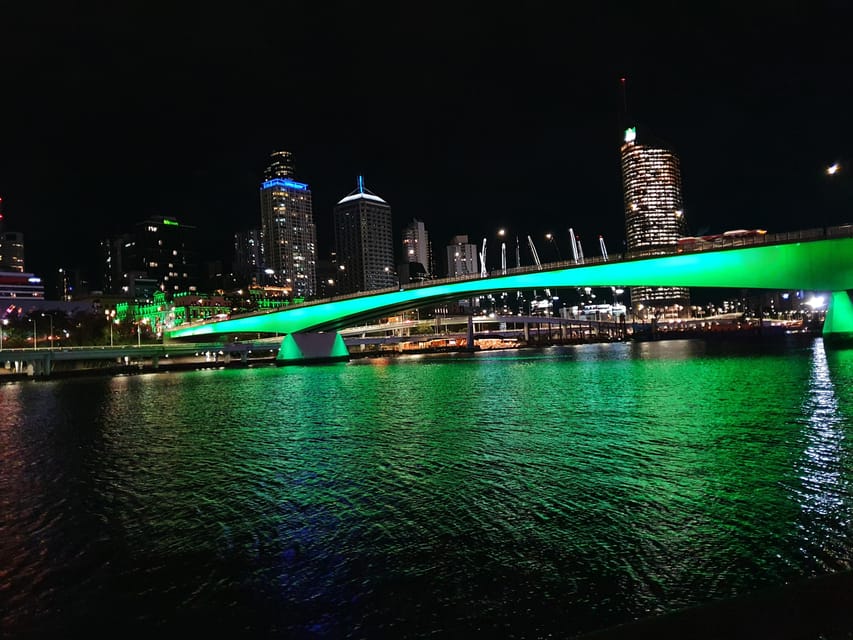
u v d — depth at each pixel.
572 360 118.81
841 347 88.19
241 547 16.98
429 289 113.19
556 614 12.52
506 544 16.19
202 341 197.38
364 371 107.12
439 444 30.41
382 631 12.21
